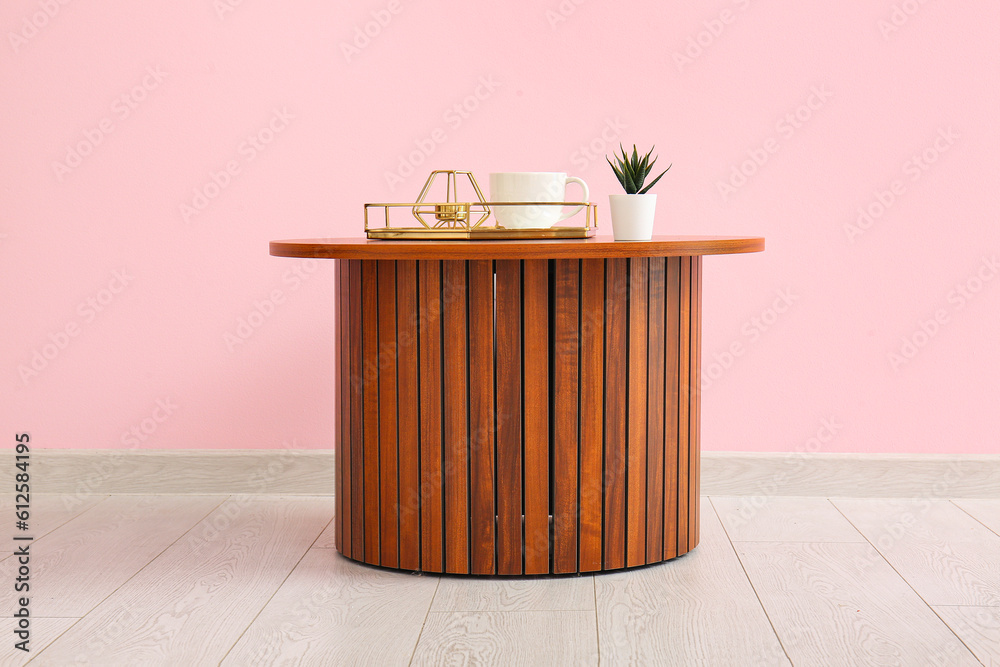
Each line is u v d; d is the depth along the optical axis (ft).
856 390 8.39
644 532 6.36
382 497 6.35
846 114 8.20
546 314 6.01
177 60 8.35
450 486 6.17
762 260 8.32
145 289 8.53
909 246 8.27
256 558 6.76
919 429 8.39
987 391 8.34
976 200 8.21
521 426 6.09
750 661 4.97
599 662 4.97
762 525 7.55
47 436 8.62
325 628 5.44
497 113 8.30
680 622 5.50
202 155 8.42
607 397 6.13
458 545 6.21
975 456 8.36
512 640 5.26
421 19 8.27
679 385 6.48
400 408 6.20
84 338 8.55
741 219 8.32
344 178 8.41
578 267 5.99
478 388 6.06
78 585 6.20
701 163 8.29
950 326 8.30
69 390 8.59
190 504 8.29
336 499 6.80
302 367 8.55
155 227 8.48
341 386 6.61
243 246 8.48
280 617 5.61
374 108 8.34
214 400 8.59
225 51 8.34
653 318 6.23
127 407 8.59
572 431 6.11
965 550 6.86
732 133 8.25
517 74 8.27
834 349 8.38
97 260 8.50
